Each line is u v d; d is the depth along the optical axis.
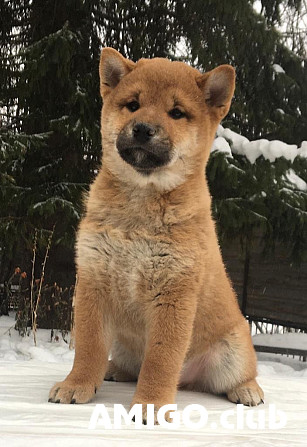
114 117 0.52
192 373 0.58
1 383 0.54
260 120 1.44
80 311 0.49
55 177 1.26
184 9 1.33
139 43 1.36
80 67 1.26
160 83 0.51
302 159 1.17
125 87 0.52
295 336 1.26
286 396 0.61
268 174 1.14
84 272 0.49
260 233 1.30
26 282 1.30
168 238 0.47
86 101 1.19
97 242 0.48
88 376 0.48
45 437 0.33
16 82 1.26
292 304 1.26
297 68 1.44
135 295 0.48
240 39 1.32
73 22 1.31
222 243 1.22
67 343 1.11
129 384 0.58
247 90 1.41
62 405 0.45
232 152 1.20
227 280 0.57
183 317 0.47
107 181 0.50
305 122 1.45
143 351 0.54
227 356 0.56
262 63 1.39
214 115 0.55
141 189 0.48
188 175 0.50
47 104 1.26
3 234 1.19
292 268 1.27
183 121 0.51
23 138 1.13
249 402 0.54
